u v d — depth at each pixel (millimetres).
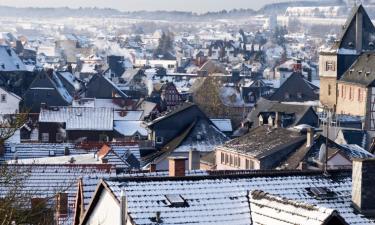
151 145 183125
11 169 89938
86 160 111688
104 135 196375
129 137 195625
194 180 63562
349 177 68500
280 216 58844
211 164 162375
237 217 60781
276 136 147750
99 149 127938
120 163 116188
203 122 183000
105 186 61438
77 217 69688
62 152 129375
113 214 60250
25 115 81812
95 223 64438
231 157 152375
